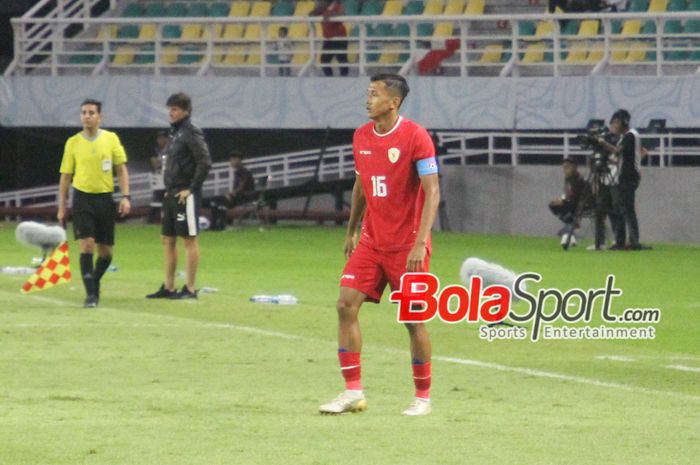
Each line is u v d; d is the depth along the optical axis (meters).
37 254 61.44
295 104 84.94
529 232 79.56
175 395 26.20
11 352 31.55
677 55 84.81
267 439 22.14
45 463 20.36
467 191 81.81
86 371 28.97
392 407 25.20
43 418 23.73
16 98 88.69
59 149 100.38
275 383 27.78
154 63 90.88
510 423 23.72
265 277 51.72
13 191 94.12
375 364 30.48
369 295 24.58
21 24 89.81
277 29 93.50
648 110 78.19
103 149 40.81
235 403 25.41
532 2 92.19
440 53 84.69
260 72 88.44
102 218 40.94
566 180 68.75
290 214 84.56
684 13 77.69
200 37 94.94
